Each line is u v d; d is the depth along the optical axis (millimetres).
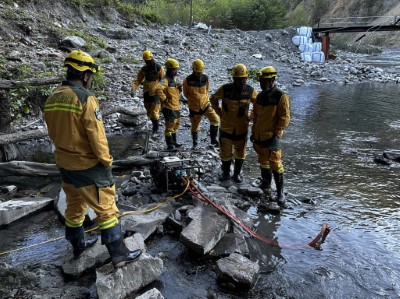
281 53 22922
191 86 7379
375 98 13969
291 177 6453
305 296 3521
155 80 8469
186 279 3729
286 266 3969
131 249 3768
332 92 15320
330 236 4547
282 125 5164
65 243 4367
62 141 3223
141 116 9953
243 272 3605
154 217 4637
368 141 8625
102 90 11148
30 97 9148
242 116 5688
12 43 12320
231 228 4566
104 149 3230
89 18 18797
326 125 10094
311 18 59625
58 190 5832
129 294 3436
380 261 4055
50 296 3383
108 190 3412
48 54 12211
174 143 7910
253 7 29266
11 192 5676
